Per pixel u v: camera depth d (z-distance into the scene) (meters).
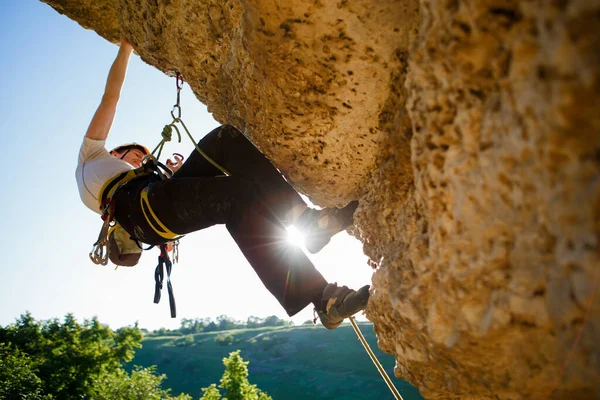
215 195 2.38
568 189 1.12
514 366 1.50
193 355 100.81
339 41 2.15
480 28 1.28
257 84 2.64
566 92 1.04
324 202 3.29
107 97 3.09
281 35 2.19
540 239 1.25
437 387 1.99
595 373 1.22
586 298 1.13
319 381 73.88
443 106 1.48
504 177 1.31
